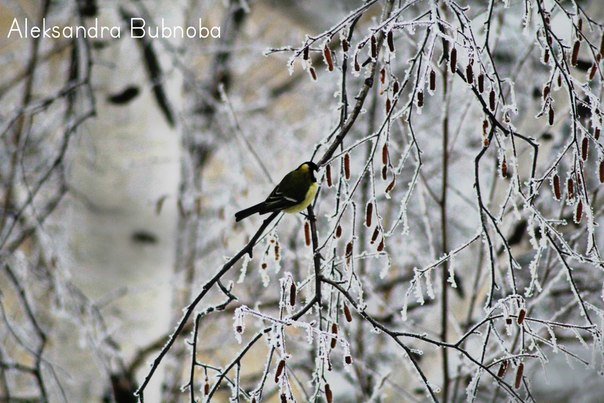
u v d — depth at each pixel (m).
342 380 11.65
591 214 10.67
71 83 11.45
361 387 11.42
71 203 11.43
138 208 11.37
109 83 11.38
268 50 10.69
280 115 15.33
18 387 11.74
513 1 11.33
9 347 11.70
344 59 10.73
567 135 11.38
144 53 11.41
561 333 11.67
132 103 11.38
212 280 10.68
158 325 11.40
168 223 11.38
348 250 10.70
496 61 11.69
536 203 11.36
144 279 11.37
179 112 11.52
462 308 11.58
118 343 11.38
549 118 10.68
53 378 11.34
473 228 11.69
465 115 11.32
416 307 11.65
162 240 11.37
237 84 15.62
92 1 11.41
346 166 10.73
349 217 11.75
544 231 10.71
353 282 10.77
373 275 11.98
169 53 11.47
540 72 11.56
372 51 10.68
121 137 11.38
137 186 11.37
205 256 11.88
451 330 11.56
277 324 10.65
